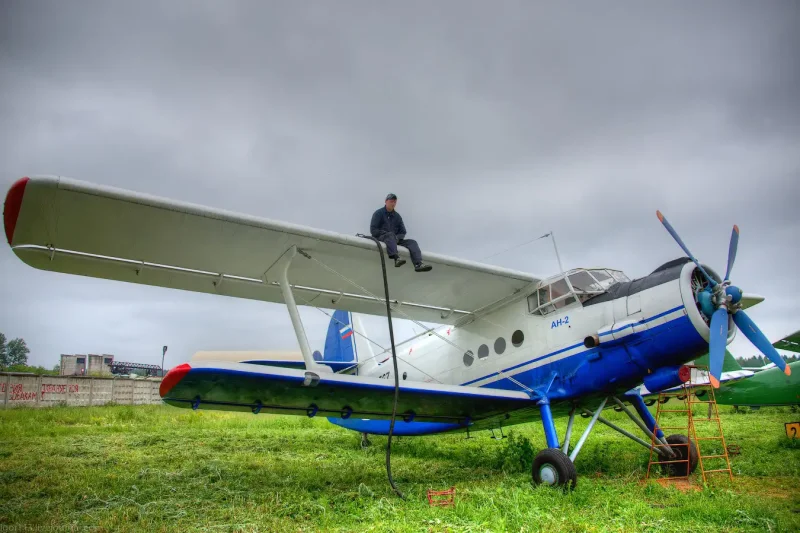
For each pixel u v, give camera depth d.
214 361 5.36
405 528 3.99
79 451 8.59
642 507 4.60
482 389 6.63
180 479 6.28
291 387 5.79
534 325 7.44
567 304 7.06
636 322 6.20
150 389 25.70
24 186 5.04
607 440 10.62
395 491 5.46
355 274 7.43
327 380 5.73
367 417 6.96
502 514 4.35
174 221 5.81
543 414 6.70
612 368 6.39
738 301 6.00
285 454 8.87
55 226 5.66
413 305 8.41
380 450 9.47
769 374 12.74
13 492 5.62
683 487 5.92
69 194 5.18
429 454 8.89
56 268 6.42
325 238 6.46
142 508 4.80
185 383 5.38
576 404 7.01
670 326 5.97
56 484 6.04
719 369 5.73
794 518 4.31
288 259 6.77
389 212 7.13
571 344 6.85
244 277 7.27
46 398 20.77
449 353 8.85
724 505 4.67
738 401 13.19
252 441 10.42
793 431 9.24
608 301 6.62
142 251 6.36
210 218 5.84
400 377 9.83
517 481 5.93
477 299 8.13
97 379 23.06
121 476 6.41
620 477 6.42
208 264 6.82
